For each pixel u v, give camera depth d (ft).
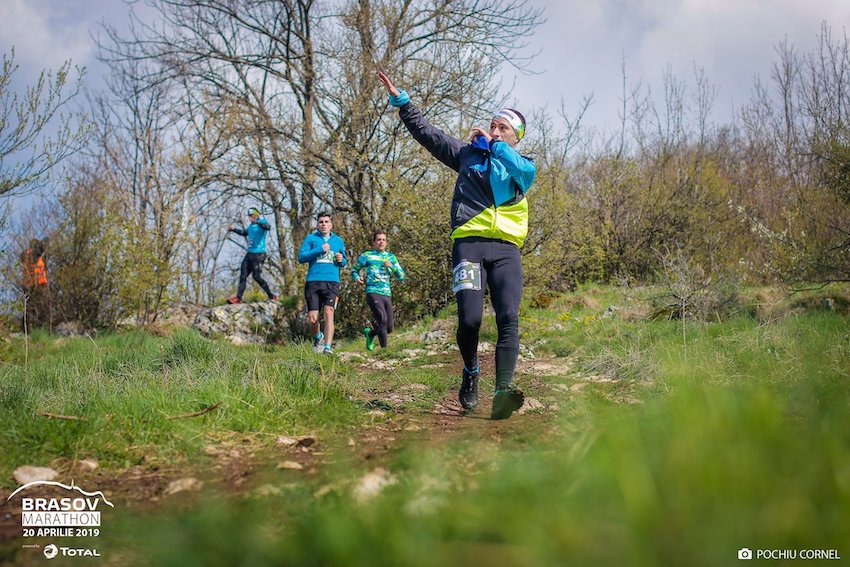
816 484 4.77
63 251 48.73
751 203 52.70
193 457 10.48
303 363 20.15
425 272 46.44
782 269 33.45
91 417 11.73
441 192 46.47
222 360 21.83
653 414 7.49
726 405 6.23
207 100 59.26
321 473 8.58
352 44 54.39
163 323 49.83
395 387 19.92
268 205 63.46
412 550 4.45
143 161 60.34
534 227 45.73
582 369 22.84
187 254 52.54
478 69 54.39
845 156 32.91
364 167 50.60
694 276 33.09
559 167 48.11
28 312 47.09
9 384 16.75
